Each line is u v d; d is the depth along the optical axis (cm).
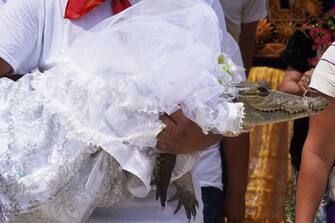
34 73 295
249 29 534
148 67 282
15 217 277
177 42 285
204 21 296
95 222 298
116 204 296
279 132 534
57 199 278
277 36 570
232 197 459
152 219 299
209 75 282
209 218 417
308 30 465
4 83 291
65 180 277
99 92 281
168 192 304
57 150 278
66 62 290
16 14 294
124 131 279
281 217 518
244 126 296
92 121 279
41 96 287
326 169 351
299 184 353
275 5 564
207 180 418
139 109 280
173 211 303
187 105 281
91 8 297
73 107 283
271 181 526
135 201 297
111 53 286
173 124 284
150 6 294
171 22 293
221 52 307
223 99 287
